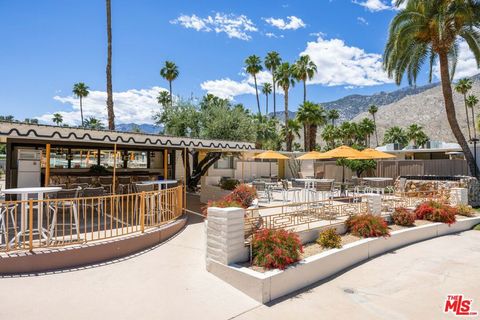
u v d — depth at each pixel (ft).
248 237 17.52
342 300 13.53
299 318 11.54
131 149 37.55
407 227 26.53
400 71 48.83
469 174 48.08
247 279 13.20
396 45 44.91
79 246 15.88
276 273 13.43
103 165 43.68
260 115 119.24
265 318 11.39
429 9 43.24
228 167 79.05
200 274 15.08
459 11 40.78
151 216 21.09
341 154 38.86
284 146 139.95
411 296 14.20
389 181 52.47
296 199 40.75
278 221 22.71
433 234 27.76
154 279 14.16
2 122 20.10
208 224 15.65
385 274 17.30
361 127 159.94
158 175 41.83
